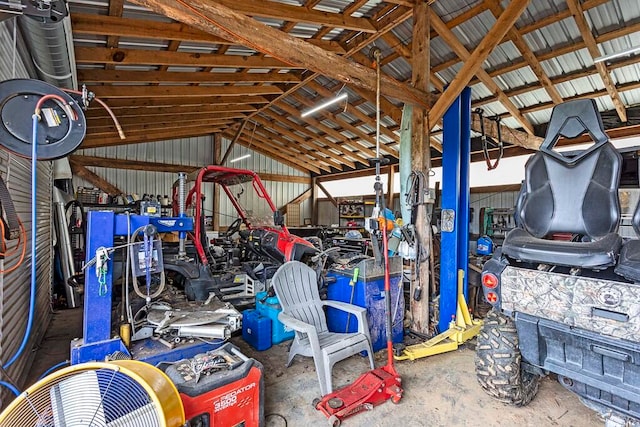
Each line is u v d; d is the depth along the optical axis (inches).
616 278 63.3
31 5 55.0
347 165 454.6
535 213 83.8
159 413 48.9
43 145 61.6
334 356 93.0
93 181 351.6
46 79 114.3
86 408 46.6
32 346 120.3
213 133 426.0
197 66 200.8
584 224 75.4
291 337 135.6
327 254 157.8
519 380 84.6
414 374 107.8
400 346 122.0
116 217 82.2
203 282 129.6
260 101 315.3
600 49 177.5
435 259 176.9
